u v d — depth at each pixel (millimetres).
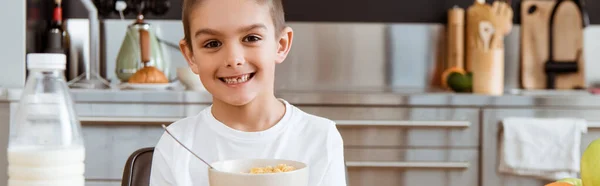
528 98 2912
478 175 2932
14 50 2354
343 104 2877
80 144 837
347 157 2896
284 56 895
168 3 3396
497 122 2924
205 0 792
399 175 2918
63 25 3273
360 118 2893
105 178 2801
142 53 3055
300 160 921
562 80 3521
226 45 797
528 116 2924
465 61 3496
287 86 3516
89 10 3328
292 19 3514
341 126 2875
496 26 3240
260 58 809
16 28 2354
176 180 917
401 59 3557
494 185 2932
